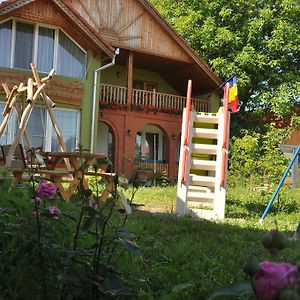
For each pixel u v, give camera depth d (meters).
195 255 4.16
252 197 12.28
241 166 16.61
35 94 7.81
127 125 19.80
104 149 22.03
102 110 19.23
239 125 23.61
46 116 16.72
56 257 2.37
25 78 16.23
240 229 6.84
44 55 16.81
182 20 23.98
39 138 16.56
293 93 22.95
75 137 17.36
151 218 6.94
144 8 19.61
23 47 16.44
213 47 23.34
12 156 6.95
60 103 17.02
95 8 18.89
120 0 19.30
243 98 24.16
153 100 20.66
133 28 19.50
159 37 20.00
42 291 2.34
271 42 22.88
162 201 10.76
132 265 2.99
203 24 24.08
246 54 22.52
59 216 2.70
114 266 2.51
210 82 21.52
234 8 23.89
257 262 0.85
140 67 22.69
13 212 2.71
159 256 3.91
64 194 6.46
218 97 22.27
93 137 17.66
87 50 17.52
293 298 0.76
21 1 15.66
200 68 20.77
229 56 23.48
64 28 16.95
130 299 2.45
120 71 22.44
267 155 15.35
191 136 9.21
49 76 8.06
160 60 21.00
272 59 23.41
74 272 2.16
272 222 8.28
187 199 9.03
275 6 24.16
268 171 14.78
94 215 2.24
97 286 2.15
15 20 16.23
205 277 3.19
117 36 19.22
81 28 16.81
